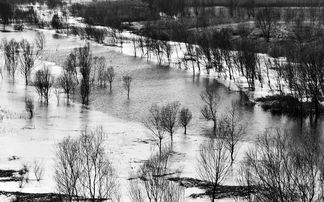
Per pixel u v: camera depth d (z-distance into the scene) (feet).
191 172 208.23
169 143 264.11
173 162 224.53
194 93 404.16
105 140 267.59
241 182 185.78
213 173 203.41
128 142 265.13
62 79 412.57
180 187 182.91
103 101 385.70
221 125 269.23
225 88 419.33
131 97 396.37
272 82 426.51
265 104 359.46
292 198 128.57
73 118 327.47
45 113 337.93
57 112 342.85
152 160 204.44
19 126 296.51
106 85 442.50
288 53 447.42
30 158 230.27
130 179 190.49
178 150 249.14
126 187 177.99
